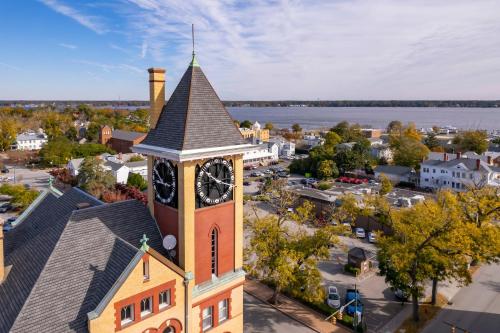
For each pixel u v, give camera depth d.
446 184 116.06
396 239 46.00
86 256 24.77
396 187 123.06
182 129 26.66
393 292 51.75
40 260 24.33
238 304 31.73
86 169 94.88
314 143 197.38
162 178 28.42
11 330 20.28
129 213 29.06
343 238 73.94
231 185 29.28
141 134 175.62
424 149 141.12
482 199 53.09
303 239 45.62
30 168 146.62
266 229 45.50
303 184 123.31
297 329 42.78
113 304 22.89
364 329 42.34
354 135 196.00
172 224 28.22
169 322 26.33
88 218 26.53
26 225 33.25
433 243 42.84
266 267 51.41
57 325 21.67
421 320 45.00
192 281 27.27
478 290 52.50
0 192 93.12
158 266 25.14
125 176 115.56
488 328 43.47
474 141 170.88
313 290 42.88
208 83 29.23
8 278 25.12
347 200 62.22
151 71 29.45
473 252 43.03
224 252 30.16
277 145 179.25
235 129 29.75
